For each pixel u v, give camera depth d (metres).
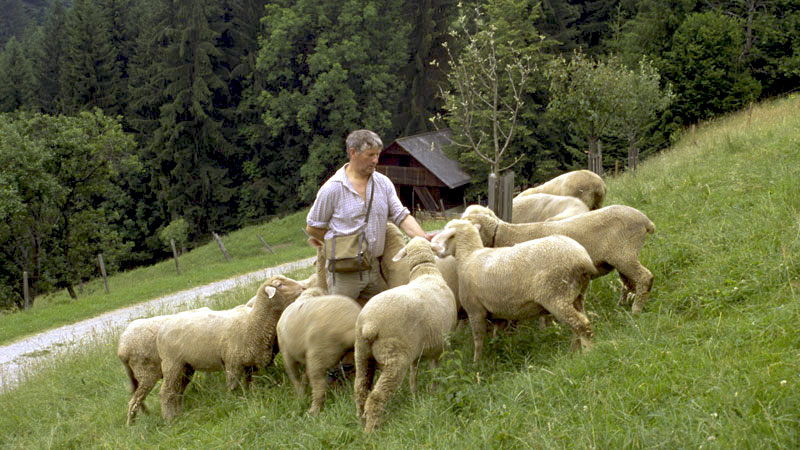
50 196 26.47
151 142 47.50
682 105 28.66
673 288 5.79
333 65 41.88
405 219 5.58
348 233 5.36
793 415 3.34
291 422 4.88
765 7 32.12
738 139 12.13
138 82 52.78
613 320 5.52
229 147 47.91
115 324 15.80
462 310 6.06
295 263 22.38
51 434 6.31
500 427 3.94
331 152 43.97
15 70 58.97
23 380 10.56
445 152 37.22
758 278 5.19
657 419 3.64
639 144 28.80
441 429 4.12
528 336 5.69
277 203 48.56
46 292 29.84
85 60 50.53
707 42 28.09
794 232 5.73
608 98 18.64
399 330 4.47
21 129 26.97
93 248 29.56
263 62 44.09
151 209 49.59
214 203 48.34
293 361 5.26
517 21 35.25
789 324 4.27
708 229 6.72
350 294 5.46
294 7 44.03
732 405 3.54
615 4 49.47
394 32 45.50
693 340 4.54
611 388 4.07
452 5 45.31
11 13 96.69
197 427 5.42
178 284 21.25
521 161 35.81
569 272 4.83
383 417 4.55
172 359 5.93
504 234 6.15
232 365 5.82
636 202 9.48
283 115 43.78
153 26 51.09
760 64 31.61
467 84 13.31
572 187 8.32
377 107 43.53
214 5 49.97
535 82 33.84
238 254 34.38
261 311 5.67
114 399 7.07
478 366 5.24
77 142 27.33
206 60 46.59
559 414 3.91
